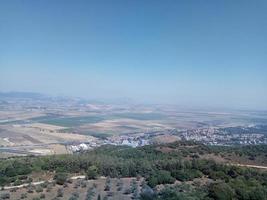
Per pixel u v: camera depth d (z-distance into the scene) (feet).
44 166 292.81
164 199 183.62
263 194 185.68
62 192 220.43
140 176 265.54
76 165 294.46
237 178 232.12
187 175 241.76
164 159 306.76
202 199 178.29
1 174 269.44
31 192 222.89
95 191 220.23
